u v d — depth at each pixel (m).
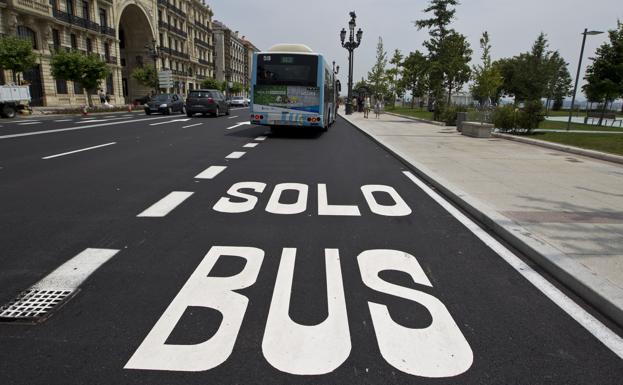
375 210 5.73
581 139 14.15
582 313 3.09
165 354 2.50
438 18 34.06
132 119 24.30
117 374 2.32
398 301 3.20
